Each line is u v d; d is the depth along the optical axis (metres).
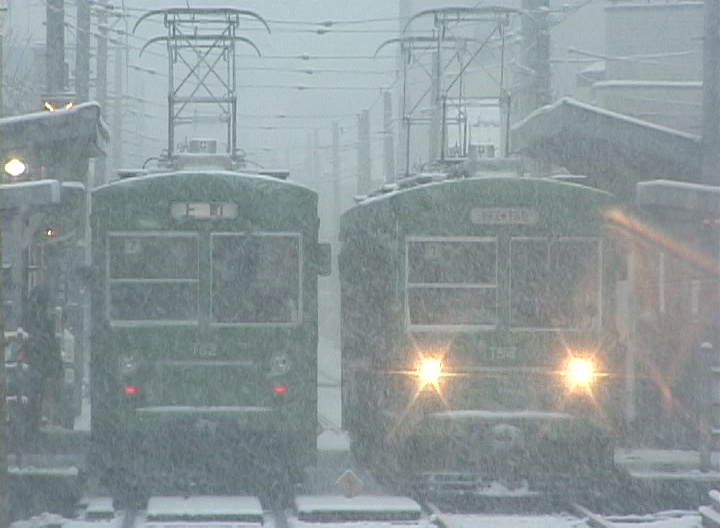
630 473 53.16
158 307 53.41
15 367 53.19
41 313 60.44
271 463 54.41
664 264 64.31
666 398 64.62
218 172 54.06
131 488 53.91
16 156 57.84
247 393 53.50
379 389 54.53
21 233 57.12
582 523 46.91
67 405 72.50
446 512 51.09
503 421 51.91
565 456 52.19
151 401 53.12
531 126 66.94
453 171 61.81
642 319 64.50
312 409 53.91
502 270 53.81
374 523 46.91
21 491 49.56
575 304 53.94
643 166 66.00
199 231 53.66
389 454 53.69
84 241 76.12
